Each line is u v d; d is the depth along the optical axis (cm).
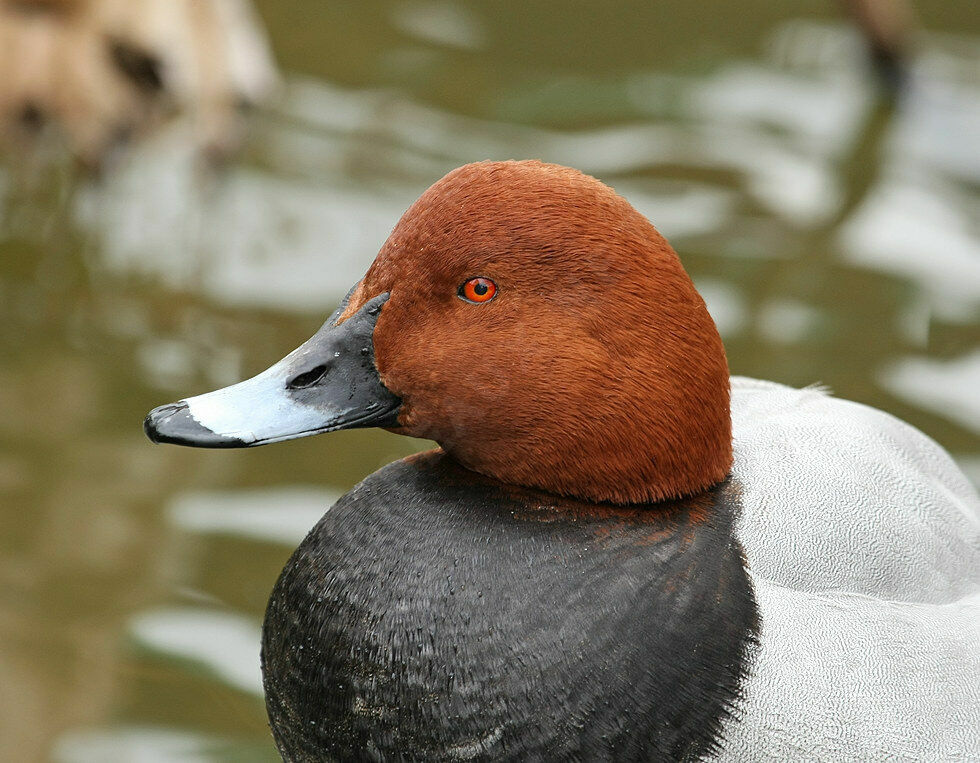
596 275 454
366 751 459
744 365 906
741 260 1015
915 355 924
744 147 1150
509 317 458
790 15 1357
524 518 465
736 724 447
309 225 1050
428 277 462
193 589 743
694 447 466
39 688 678
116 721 664
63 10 927
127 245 1030
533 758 445
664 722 445
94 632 714
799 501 491
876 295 984
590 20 1335
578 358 455
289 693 473
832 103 1216
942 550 510
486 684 446
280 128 1149
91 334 947
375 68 1242
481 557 457
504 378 458
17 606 725
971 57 1298
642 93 1223
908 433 561
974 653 482
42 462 826
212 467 838
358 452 862
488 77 1240
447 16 1333
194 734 661
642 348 455
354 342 474
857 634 467
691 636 450
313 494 817
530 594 451
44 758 638
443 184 468
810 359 916
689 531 467
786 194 1093
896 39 1216
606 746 443
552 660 445
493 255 456
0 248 1029
